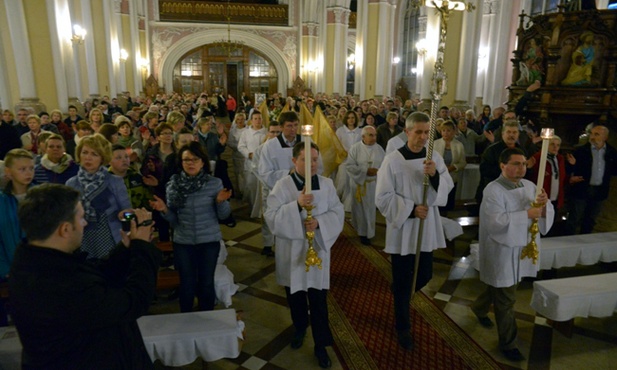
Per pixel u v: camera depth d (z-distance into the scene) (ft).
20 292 4.89
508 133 15.48
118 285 6.05
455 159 21.13
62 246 5.20
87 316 5.04
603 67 21.53
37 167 12.51
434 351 11.44
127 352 5.71
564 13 21.90
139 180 14.23
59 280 4.94
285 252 10.81
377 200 11.37
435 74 10.16
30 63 31.86
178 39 87.51
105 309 5.16
